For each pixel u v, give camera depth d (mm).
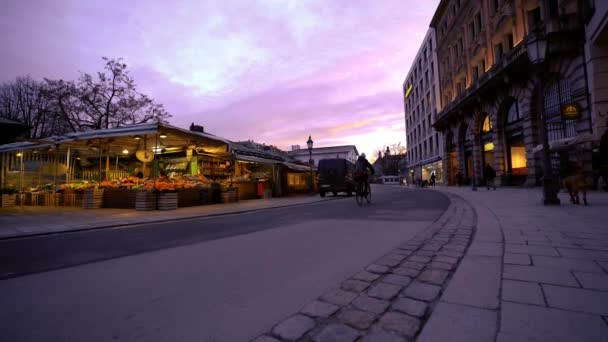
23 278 3078
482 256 3189
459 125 25875
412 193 18203
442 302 2109
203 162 16359
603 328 1639
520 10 17188
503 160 19422
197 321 2021
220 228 6352
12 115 28969
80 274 3180
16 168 14859
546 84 14938
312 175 21953
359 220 6707
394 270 2961
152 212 9852
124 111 25078
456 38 27422
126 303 2369
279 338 1749
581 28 12180
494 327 1722
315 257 3613
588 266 2727
